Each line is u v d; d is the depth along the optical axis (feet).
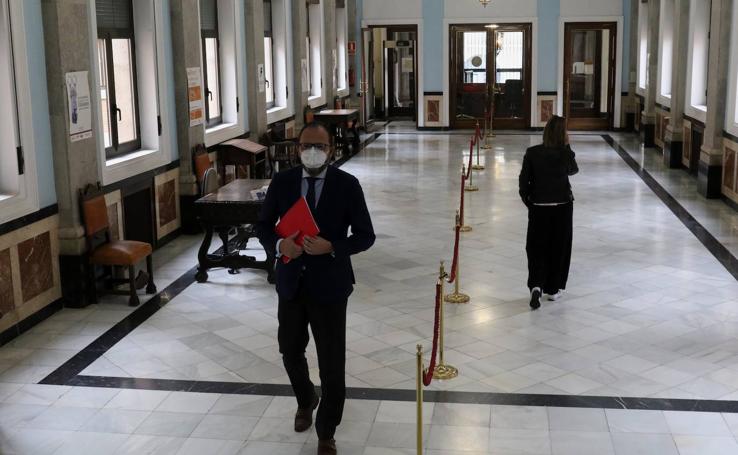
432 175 44.45
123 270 24.80
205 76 35.17
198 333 20.67
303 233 13.50
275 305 22.93
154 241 28.96
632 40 62.95
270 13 45.91
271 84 46.42
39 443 14.94
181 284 25.00
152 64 28.66
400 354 19.01
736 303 22.40
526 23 64.64
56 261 22.35
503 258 27.37
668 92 52.21
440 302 17.49
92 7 23.81
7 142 20.38
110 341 20.15
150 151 28.81
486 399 16.51
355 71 66.54
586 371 17.88
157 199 29.14
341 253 13.69
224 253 26.11
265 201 14.46
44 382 17.69
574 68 64.75
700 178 37.93
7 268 20.16
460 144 57.67
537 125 65.92
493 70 65.72
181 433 15.28
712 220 32.55
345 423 15.56
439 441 14.80
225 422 15.70
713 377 17.51
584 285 24.18
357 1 65.72
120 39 27.73
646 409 15.99
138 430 15.42
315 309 13.92
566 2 63.72
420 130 66.74
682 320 21.09
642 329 20.47
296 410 16.19
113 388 17.33
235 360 18.81
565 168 21.72
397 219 33.60
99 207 23.20
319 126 13.89
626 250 28.12
